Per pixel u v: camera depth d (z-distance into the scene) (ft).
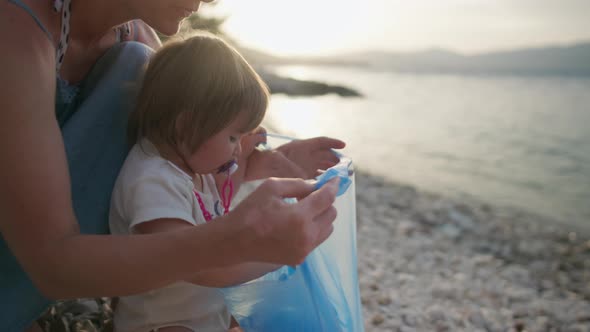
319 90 75.25
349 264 4.92
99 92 4.73
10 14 3.61
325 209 3.43
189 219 4.33
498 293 13.04
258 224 3.18
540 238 18.99
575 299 13.55
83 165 4.67
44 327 5.78
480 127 47.78
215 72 4.58
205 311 4.78
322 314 4.72
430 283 12.98
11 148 3.38
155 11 4.33
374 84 110.52
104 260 3.33
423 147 37.35
